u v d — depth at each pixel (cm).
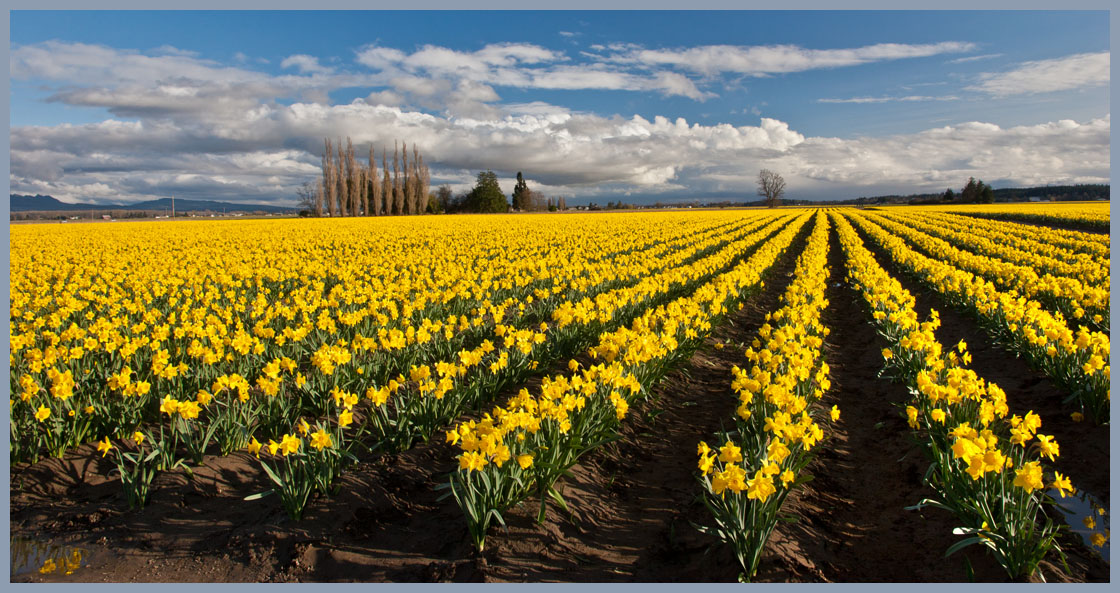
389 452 593
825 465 614
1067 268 1586
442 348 871
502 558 453
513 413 489
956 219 4925
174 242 2994
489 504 464
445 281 1505
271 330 820
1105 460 577
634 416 714
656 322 923
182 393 680
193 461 568
